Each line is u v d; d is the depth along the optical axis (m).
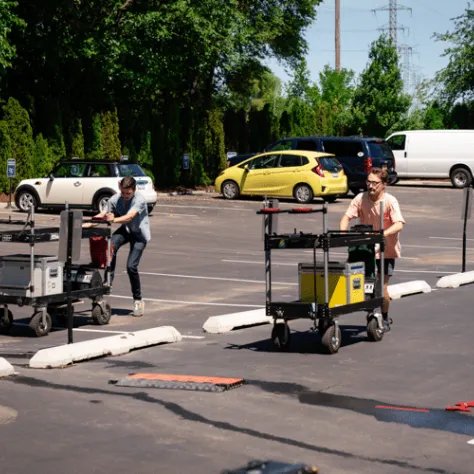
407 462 8.75
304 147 50.91
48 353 13.36
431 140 57.38
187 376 12.34
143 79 53.19
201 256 27.19
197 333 16.06
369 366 13.14
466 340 15.05
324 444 9.32
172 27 52.84
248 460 8.78
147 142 55.19
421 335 15.52
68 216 14.09
